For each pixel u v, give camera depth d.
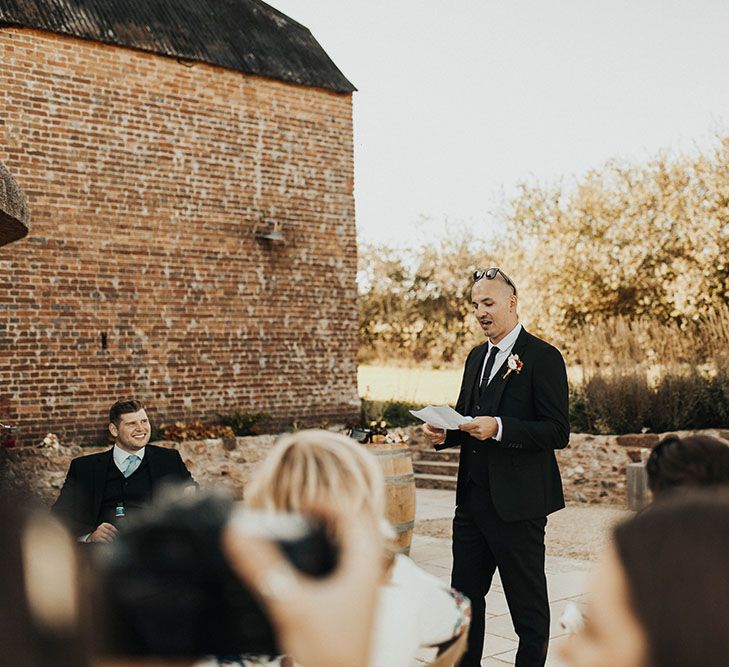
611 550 0.82
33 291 10.52
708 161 23.28
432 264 30.98
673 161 23.92
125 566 1.24
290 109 12.88
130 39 11.28
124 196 11.28
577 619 1.84
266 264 12.58
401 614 1.84
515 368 4.25
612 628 0.80
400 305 31.02
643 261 23.53
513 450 4.16
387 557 1.90
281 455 1.54
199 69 11.98
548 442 4.10
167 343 11.59
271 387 12.55
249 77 12.47
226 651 1.25
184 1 12.62
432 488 12.83
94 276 11.00
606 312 23.80
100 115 11.10
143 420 5.07
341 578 1.33
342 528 1.42
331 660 1.27
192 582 1.24
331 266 13.25
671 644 0.73
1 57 10.36
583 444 11.34
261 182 12.55
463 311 30.22
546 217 26.00
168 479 5.06
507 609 6.12
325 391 13.11
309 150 13.06
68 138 10.84
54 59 10.74
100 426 10.96
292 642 1.27
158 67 11.62
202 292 11.95
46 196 10.66
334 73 13.44
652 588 0.76
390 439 7.23
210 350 11.99
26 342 10.44
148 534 1.28
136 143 11.41
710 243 22.12
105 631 1.13
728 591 0.73
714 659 0.72
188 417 11.74
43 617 0.78
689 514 0.78
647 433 11.37
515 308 4.43
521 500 4.11
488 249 30.25
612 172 24.81
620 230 23.91
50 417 10.57
